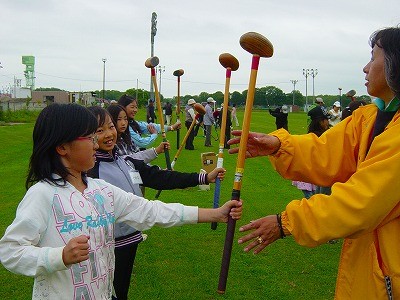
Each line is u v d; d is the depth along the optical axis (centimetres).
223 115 616
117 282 381
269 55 295
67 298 235
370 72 255
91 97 5831
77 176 255
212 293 484
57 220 239
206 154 914
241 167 297
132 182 392
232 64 576
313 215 240
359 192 229
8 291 487
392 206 229
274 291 490
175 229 699
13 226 230
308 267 560
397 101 249
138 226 278
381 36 248
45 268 217
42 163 245
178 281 512
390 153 231
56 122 245
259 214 800
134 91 6212
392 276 233
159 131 778
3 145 1830
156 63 646
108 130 386
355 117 294
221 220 289
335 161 293
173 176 406
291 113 6681
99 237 251
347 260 253
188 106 1722
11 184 1040
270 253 604
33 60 8319
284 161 300
